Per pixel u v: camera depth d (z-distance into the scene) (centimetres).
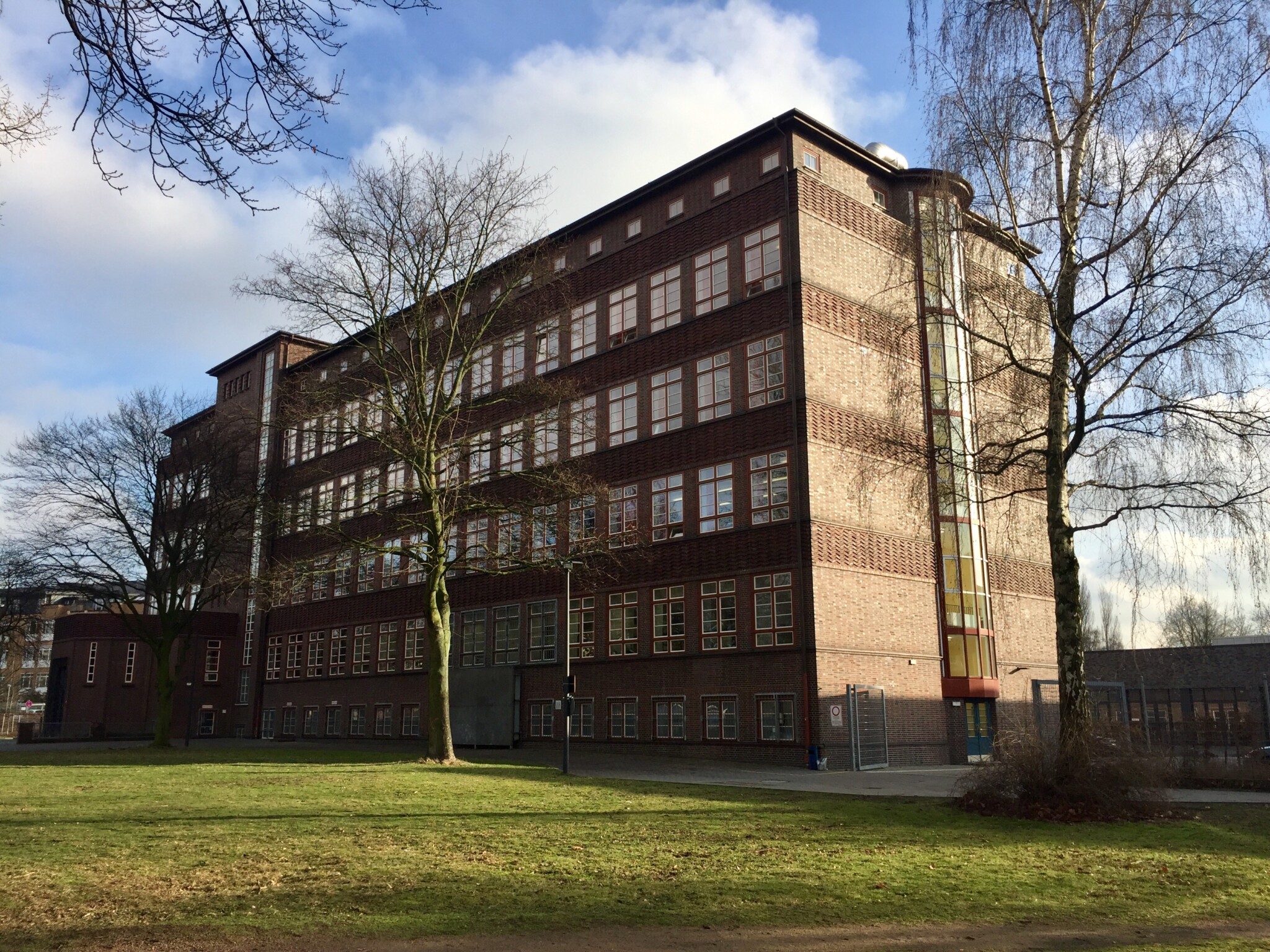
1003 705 3709
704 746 3338
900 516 3472
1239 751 2458
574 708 3859
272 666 5981
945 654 3525
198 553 4872
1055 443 1744
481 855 1277
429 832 1473
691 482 3562
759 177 3544
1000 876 1167
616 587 3766
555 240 4266
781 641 3188
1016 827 1532
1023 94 1719
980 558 3669
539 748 3975
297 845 1335
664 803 1867
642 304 3894
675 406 3678
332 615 5481
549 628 4038
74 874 1123
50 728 6072
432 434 3044
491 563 3531
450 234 3019
